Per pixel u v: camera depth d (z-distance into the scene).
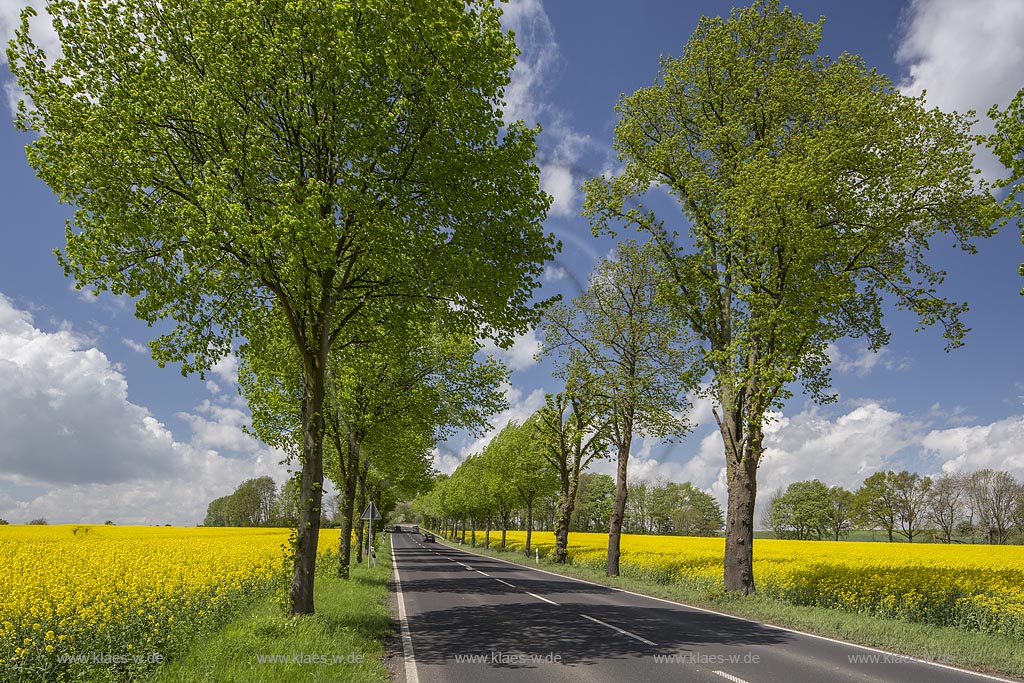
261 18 9.05
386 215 9.29
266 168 9.23
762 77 16.97
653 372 23.89
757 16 17.11
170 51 9.51
